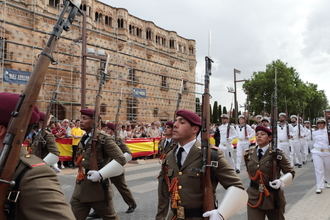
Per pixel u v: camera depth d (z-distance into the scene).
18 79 16.95
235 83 23.59
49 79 23.53
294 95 60.88
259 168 4.46
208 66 2.95
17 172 1.57
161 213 3.51
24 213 1.53
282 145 13.42
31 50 23.33
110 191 4.42
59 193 1.62
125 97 31.47
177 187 2.89
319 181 8.56
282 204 4.34
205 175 2.78
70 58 24.86
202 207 2.80
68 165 12.63
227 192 2.71
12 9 22.34
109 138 4.43
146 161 15.20
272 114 4.60
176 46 42.81
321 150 8.75
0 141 1.69
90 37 28.91
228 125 12.58
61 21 1.77
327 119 8.80
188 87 43.19
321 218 6.14
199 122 2.99
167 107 38.19
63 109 25.00
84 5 29.47
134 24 36.50
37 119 1.86
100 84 4.73
